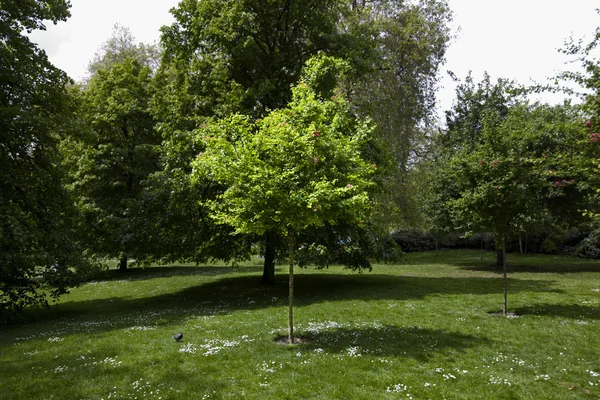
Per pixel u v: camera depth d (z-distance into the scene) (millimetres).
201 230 16719
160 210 16688
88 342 8719
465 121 26531
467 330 9195
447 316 10828
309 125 8297
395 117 23938
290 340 8406
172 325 10422
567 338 8320
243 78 17906
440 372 6477
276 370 6637
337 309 12117
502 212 10844
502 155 10805
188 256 18047
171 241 17094
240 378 6320
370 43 19219
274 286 18125
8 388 5992
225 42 16125
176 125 16578
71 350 8109
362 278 20344
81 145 24750
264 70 16766
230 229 16078
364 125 10016
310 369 6648
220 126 9359
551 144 17734
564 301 12359
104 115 24641
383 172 16969
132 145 26094
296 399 5523
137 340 8781
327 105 9727
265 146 8109
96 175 24688
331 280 19656
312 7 17609
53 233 13469
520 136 11094
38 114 14266
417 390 5746
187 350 7859
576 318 10078
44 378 6406
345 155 8469
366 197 7668
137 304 15469
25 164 14602
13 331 10805
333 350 7727
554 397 5512
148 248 17609
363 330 9336
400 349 7742
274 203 7898
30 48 14641
